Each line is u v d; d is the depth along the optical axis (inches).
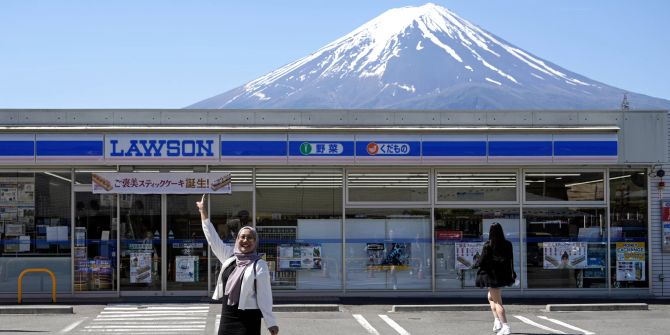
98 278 704.4
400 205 726.5
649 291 734.5
